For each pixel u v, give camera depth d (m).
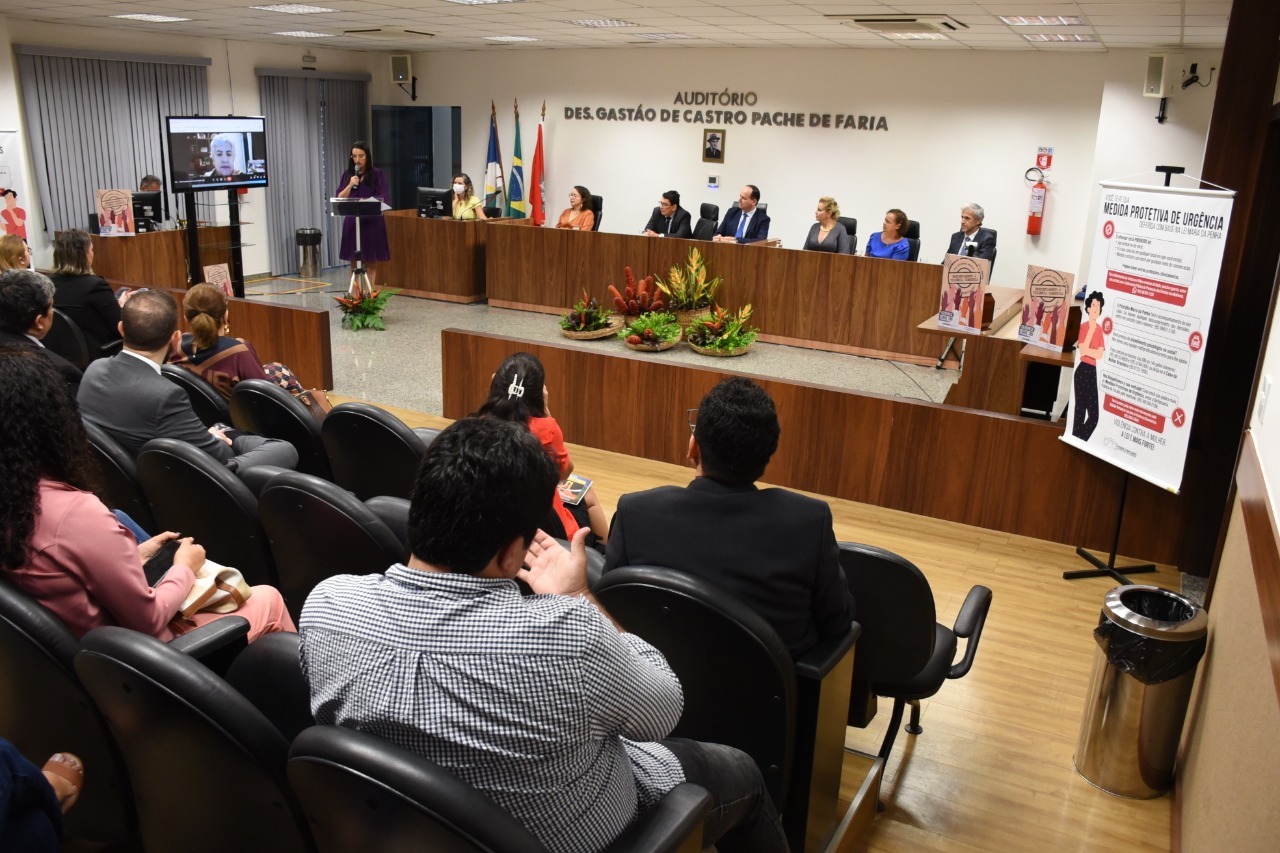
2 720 1.65
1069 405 4.04
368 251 10.15
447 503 1.11
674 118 11.78
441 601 1.12
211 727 1.26
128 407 2.79
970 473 4.25
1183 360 3.48
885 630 2.24
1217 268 3.34
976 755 2.73
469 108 13.05
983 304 5.46
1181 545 3.99
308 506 2.08
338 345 8.18
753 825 1.67
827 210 8.82
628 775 1.27
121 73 10.52
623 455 5.01
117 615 1.70
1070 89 9.82
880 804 2.48
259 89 12.03
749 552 1.80
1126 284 3.70
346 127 13.28
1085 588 3.79
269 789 1.30
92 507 1.66
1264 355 2.74
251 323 6.63
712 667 1.73
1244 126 3.73
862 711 2.42
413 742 1.11
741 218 9.68
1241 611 2.16
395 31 10.49
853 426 4.40
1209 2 6.09
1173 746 2.56
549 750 1.11
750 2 7.28
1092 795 2.59
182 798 1.42
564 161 12.62
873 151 10.80
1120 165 9.50
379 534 2.06
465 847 1.02
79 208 10.40
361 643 1.14
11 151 9.56
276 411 3.40
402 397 6.62
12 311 3.31
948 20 7.75
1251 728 1.82
